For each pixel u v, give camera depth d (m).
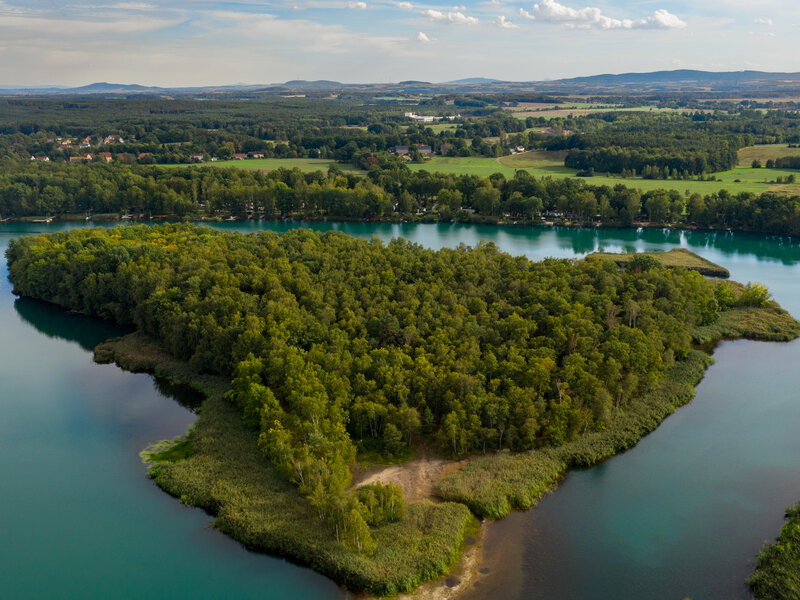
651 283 176.75
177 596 83.00
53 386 145.88
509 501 100.44
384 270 185.62
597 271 182.25
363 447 113.69
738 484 105.94
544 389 122.00
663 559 88.69
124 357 158.38
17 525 97.31
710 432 122.19
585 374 121.56
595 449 114.12
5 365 157.88
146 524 97.12
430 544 88.88
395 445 111.00
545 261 199.12
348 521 87.12
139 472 110.88
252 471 106.19
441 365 126.00
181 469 107.88
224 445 114.69
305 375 120.56
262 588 83.88
